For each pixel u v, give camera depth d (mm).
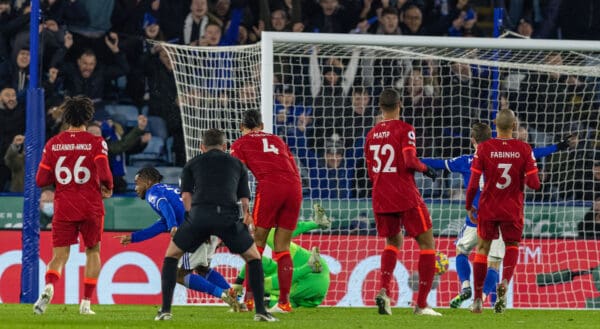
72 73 52281
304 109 47469
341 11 56188
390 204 29656
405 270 40031
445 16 57031
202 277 32156
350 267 40219
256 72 48375
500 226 30344
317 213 33781
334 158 46188
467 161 34188
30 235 37562
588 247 40719
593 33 58656
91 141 27891
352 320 27312
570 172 51875
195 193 24344
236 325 24062
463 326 25453
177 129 53469
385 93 30000
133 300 39188
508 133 30047
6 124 50531
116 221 42125
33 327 23234
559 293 40281
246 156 29844
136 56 53625
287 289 30281
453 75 48875
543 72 50375
